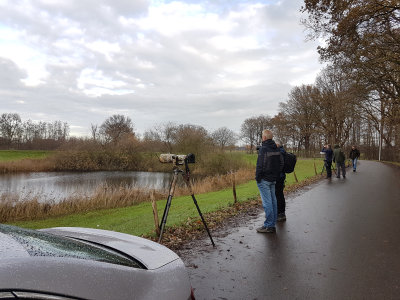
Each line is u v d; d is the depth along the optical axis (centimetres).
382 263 477
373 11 1559
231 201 1130
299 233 655
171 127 4381
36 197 1620
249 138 10131
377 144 6334
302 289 387
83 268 153
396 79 2389
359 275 430
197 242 593
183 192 1969
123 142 4956
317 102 6369
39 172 4341
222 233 662
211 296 367
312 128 7012
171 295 178
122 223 1097
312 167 3556
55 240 188
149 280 175
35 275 134
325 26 1720
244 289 386
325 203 1041
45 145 7675
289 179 2033
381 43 1839
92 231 254
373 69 2070
